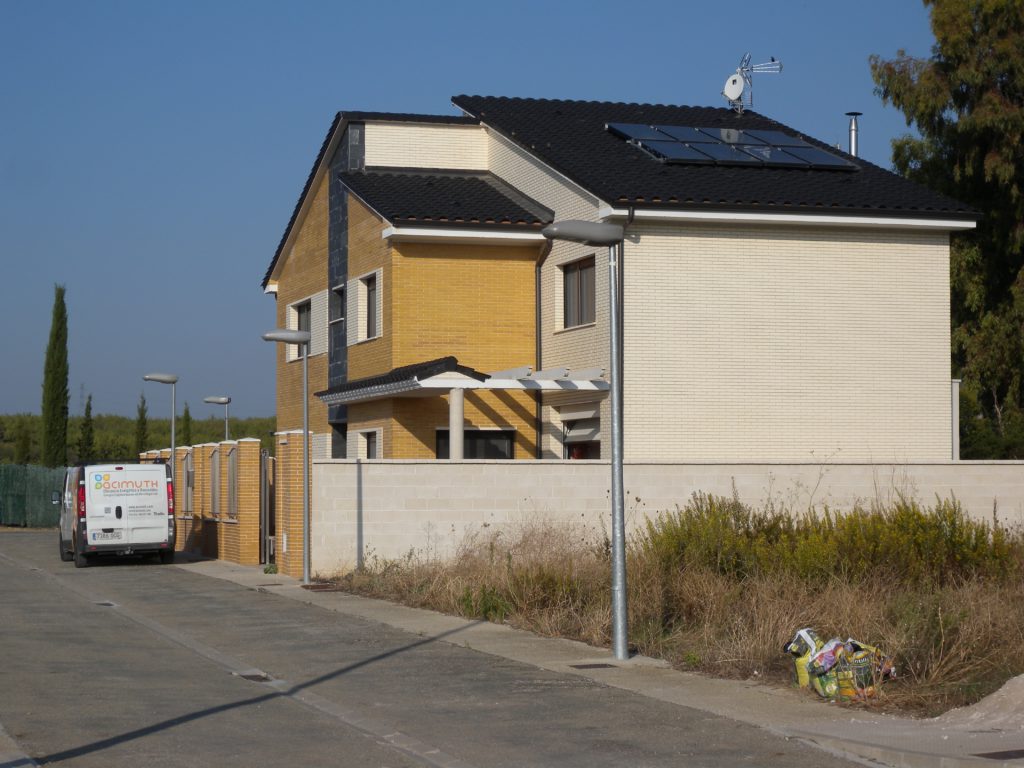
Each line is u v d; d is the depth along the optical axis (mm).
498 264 25188
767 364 23312
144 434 62188
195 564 25906
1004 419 36219
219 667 12500
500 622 15547
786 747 8750
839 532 16594
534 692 10883
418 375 22125
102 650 13594
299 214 30766
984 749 8383
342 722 9695
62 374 54094
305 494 20141
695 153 25234
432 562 19625
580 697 10633
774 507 20188
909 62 35875
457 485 20547
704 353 22984
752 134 27578
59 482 45531
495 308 25156
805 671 10797
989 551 16641
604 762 8289
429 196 25859
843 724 9438
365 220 26266
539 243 25047
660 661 12531
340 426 28516
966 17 34656
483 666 12305
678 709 10086
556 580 16078
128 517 25453
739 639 12625
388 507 20469
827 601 13453
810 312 23562
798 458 23344
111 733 9172
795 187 24000
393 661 12680
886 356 23969
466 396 24734
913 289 24172
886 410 23922
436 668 12211
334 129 28078
